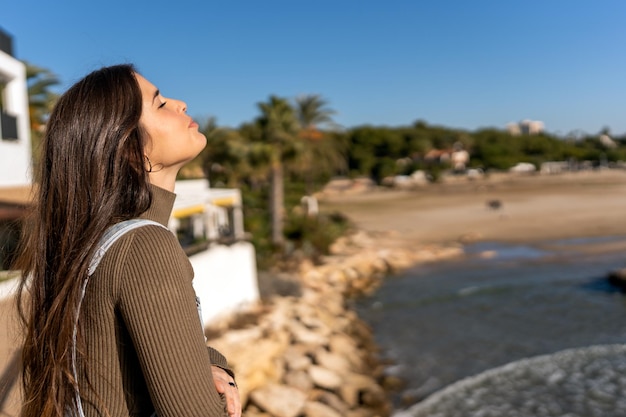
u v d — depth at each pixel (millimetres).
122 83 1212
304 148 29844
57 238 1130
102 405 1013
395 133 122250
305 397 10398
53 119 1199
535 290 21859
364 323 18016
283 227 33375
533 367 12578
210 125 34094
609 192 76625
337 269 27484
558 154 141875
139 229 1035
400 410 10609
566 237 38219
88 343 1014
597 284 22484
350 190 93000
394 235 41781
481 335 15703
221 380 1198
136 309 965
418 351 14453
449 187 98875
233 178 35250
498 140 137875
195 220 23609
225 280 13469
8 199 11719
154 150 1248
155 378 955
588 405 10312
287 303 16781
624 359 12812
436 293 22562
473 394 11188
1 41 14398
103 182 1125
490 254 32781
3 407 3213
